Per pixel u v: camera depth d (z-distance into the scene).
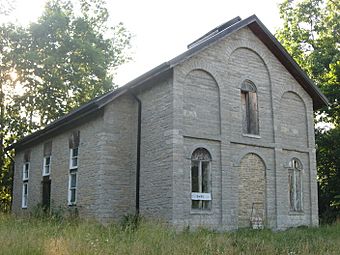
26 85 34.09
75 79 34.53
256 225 19.12
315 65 32.97
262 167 20.17
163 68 17.58
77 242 10.42
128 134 19.81
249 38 20.95
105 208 18.67
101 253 9.91
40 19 33.66
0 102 34.25
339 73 30.95
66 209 21.50
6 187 37.31
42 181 24.92
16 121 34.81
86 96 35.66
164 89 18.38
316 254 12.18
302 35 35.16
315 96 22.98
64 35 34.31
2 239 10.32
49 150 24.66
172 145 17.41
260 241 13.88
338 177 30.83
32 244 10.02
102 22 38.88
